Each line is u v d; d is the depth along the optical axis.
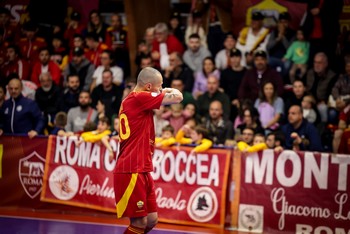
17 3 16.50
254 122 11.96
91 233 9.66
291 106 11.85
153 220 7.88
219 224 10.55
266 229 10.35
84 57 14.50
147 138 7.68
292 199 10.26
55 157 11.66
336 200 10.08
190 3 16.59
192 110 12.44
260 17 13.91
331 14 13.47
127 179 7.59
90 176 11.40
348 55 12.87
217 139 12.06
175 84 12.91
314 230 10.15
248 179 10.48
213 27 14.55
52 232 9.61
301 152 10.25
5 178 11.88
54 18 16.45
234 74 13.33
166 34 14.47
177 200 10.80
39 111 12.62
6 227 9.90
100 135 11.31
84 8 16.62
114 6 17.03
